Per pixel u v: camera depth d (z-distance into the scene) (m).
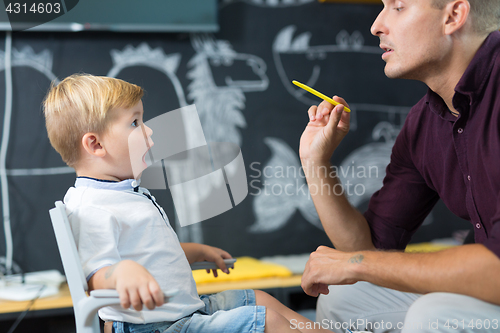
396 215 1.14
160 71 2.19
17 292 1.59
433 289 0.72
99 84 0.95
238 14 2.29
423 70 0.95
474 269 0.67
